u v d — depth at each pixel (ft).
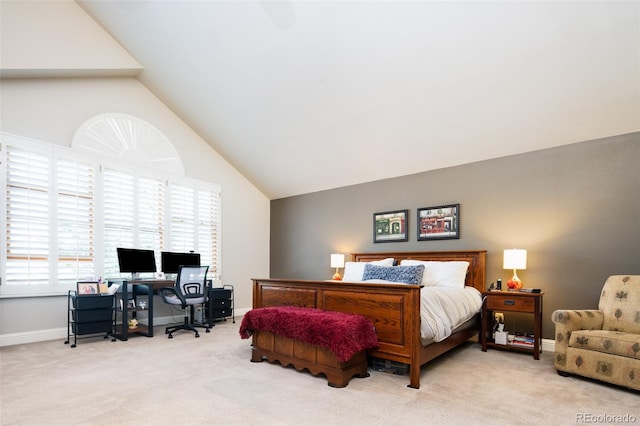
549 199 13.01
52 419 6.88
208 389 8.51
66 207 14.06
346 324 8.98
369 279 14.57
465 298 11.85
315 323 9.24
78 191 14.44
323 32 11.62
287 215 22.20
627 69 9.91
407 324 9.07
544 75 10.74
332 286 10.96
